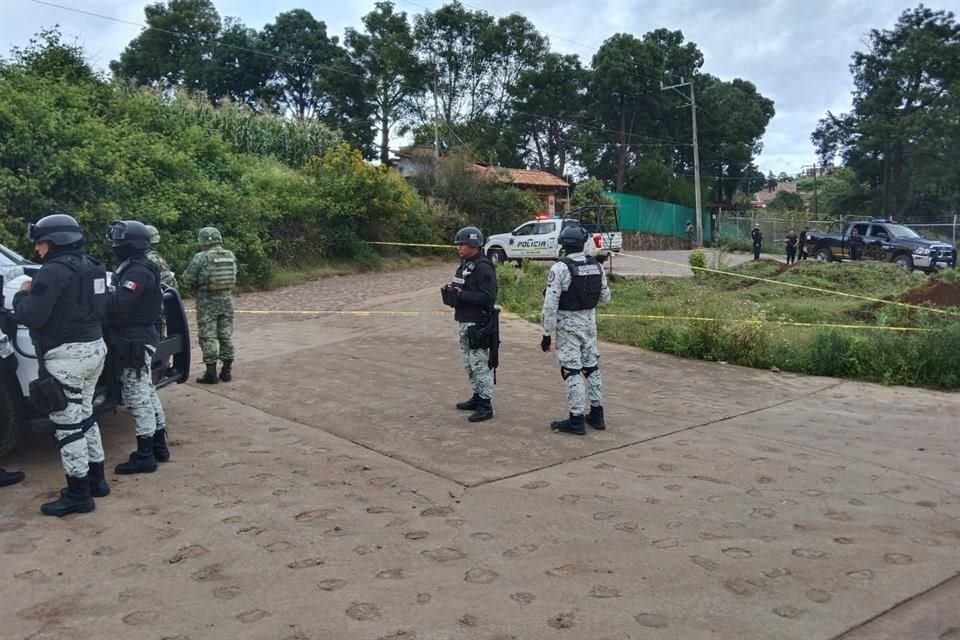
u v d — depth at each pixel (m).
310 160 23.94
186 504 4.79
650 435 6.51
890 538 4.48
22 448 5.84
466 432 6.45
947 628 3.49
